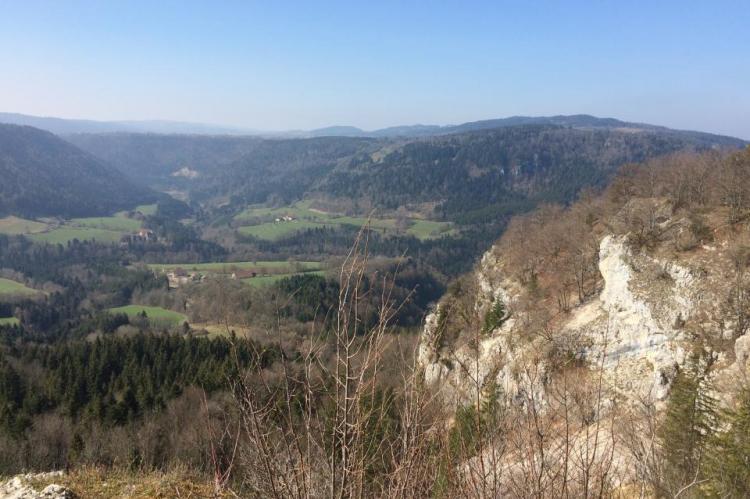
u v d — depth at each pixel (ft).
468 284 127.54
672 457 37.60
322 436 14.03
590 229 164.45
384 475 14.51
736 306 95.35
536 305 140.26
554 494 14.99
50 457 101.14
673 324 100.99
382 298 15.44
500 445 15.70
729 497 37.65
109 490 39.40
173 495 37.86
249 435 14.11
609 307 116.16
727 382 72.74
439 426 15.31
